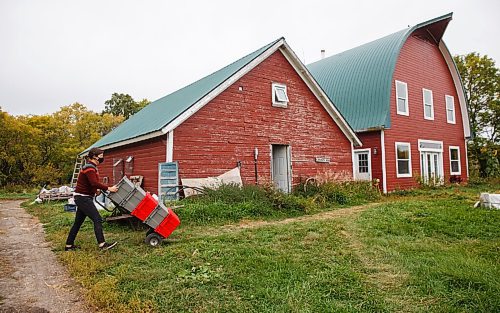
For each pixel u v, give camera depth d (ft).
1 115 97.45
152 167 41.45
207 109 41.24
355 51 75.41
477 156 99.45
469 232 24.70
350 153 55.98
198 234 25.30
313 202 39.91
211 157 41.01
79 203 21.08
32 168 101.76
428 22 69.56
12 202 67.05
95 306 13.41
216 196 35.73
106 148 56.95
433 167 73.46
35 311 13.21
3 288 15.56
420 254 19.53
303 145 50.06
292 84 49.70
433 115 74.02
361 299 13.60
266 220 31.60
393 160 62.75
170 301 13.43
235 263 17.62
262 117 46.06
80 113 127.44
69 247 21.48
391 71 62.75
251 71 45.55
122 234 25.18
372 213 32.42
